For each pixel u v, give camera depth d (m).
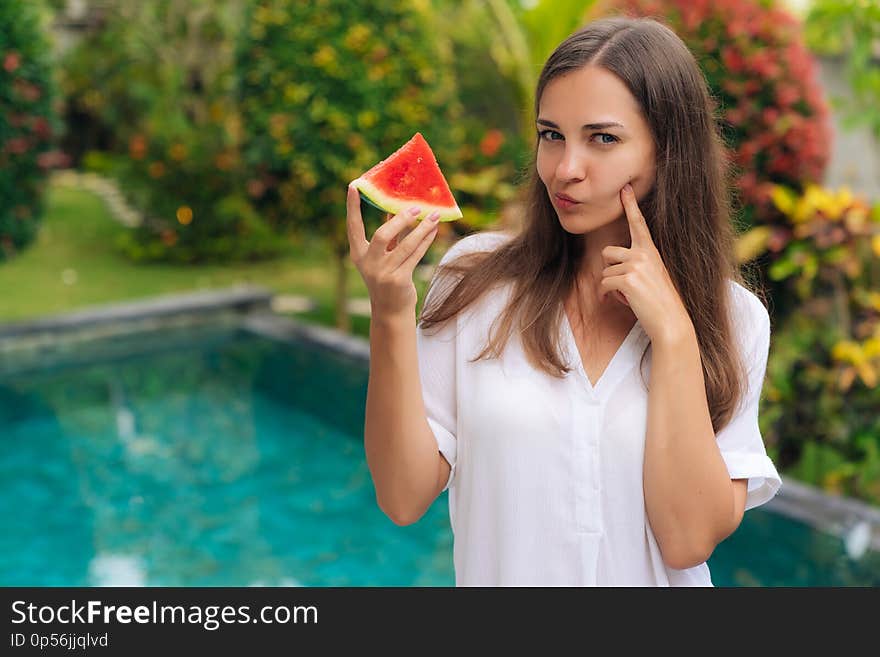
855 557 5.27
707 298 2.23
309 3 9.48
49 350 10.20
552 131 2.12
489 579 2.25
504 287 2.30
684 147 2.13
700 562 2.16
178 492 7.23
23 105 9.25
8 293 12.57
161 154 14.14
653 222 2.20
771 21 5.95
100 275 13.55
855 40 6.68
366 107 9.51
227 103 14.05
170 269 13.95
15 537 6.53
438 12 12.87
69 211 17.69
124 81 20.33
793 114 5.89
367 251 2.02
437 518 6.86
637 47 2.07
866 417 5.88
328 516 6.87
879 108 6.93
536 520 2.18
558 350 2.20
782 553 5.56
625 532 2.17
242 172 10.74
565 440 2.17
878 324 5.86
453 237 9.77
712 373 2.23
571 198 2.09
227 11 16.20
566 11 9.83
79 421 8.56
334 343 9.92
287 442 8.12
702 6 5.94
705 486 2.09
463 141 10.98
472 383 2.24
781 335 6.23
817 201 5.86
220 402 9.01
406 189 2.21
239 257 14.38
